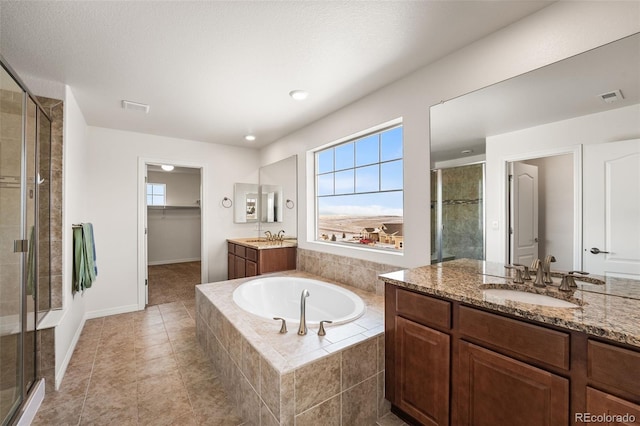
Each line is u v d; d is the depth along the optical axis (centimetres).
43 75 218
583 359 98
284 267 367
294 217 376
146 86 239
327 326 188
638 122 122
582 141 138
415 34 171
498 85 168
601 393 93
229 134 386
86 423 167
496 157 170
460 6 147
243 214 462
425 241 211
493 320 122
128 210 365
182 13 152
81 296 304
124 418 172
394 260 237
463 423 133
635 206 123
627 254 125
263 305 295
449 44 181
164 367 229
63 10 149
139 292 369
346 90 248
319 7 148
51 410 178
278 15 154
